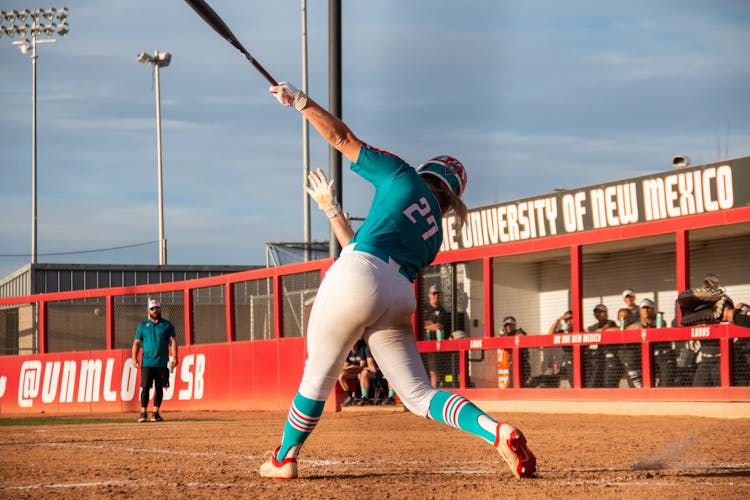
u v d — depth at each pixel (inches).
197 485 226.8
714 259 603.5
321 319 215.8
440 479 233.0
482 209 710.5
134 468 277.7
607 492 204.7
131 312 853.8
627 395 574.6
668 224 562.9
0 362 925.2
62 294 887.1
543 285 682.2
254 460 301.6
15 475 260.4
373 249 210.5
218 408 775.7
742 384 526.6
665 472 247.8
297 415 231.0
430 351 689.0
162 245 2066.9
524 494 201.9
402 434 431.2
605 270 658.8
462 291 679.7
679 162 606.9
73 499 205.6
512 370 638.5
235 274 765.9
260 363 742.5
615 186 623.2
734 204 555.8
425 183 219.6
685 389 547.8
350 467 272.4
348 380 679.7
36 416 791.7
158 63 2162.9
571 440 373.4
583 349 601.6
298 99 215.0
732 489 210.7
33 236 2028.8
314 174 238.2
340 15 650.8
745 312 524.7
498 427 213.8
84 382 868.6
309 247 1113.4
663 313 597.9
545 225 666.2
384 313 212.1
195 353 799.7
